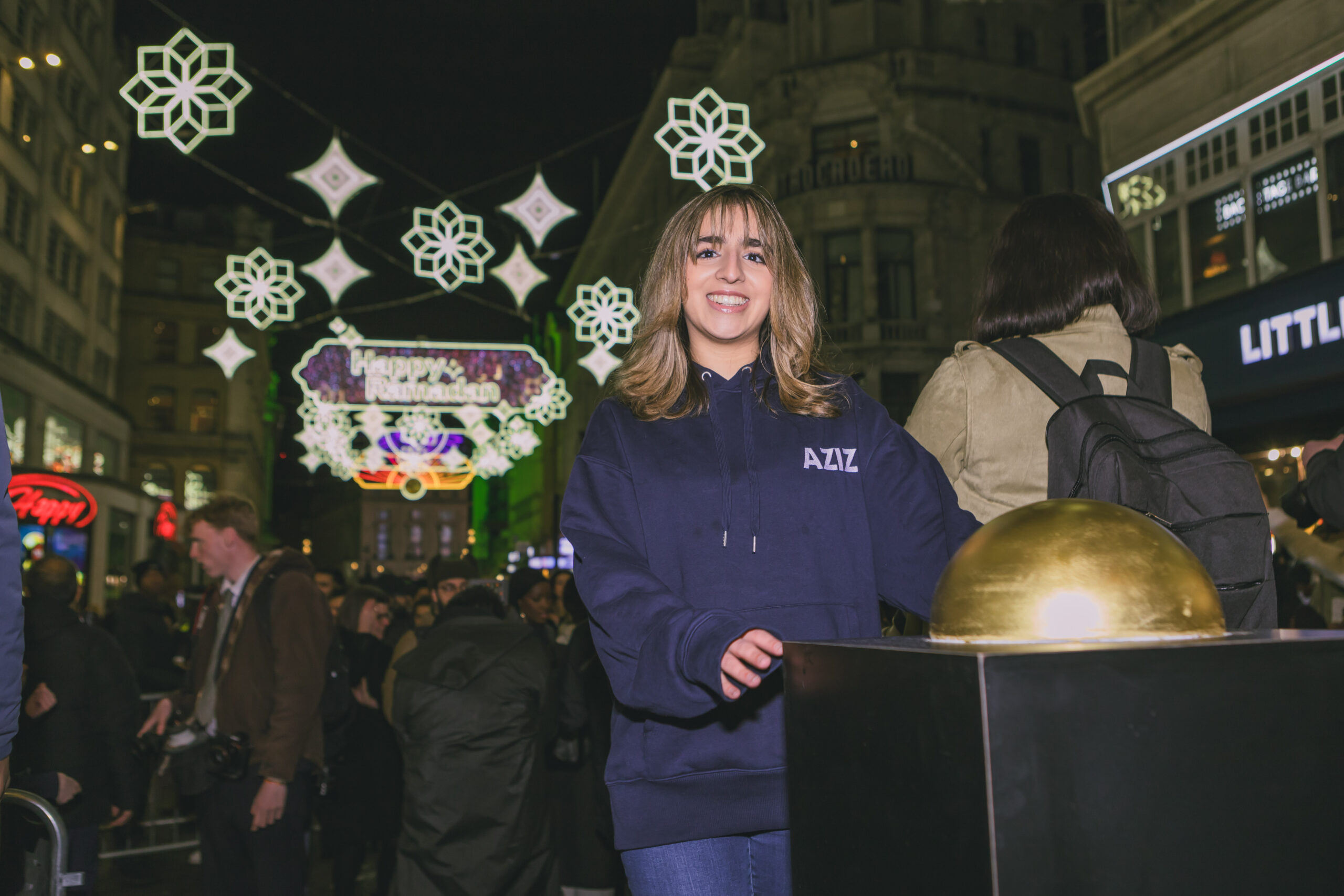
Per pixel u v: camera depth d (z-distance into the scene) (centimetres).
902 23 2264
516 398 2114
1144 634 94
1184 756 84
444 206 788
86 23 2627
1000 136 2272
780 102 2270
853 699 99
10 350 2148
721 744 153
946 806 84
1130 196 1120
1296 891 86
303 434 2152
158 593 882
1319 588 749
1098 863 81
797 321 176
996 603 98
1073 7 2364
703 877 155
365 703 584
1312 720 89
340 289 888
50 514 1462
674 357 174
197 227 4434
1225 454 163
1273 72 923
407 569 8462
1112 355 187
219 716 389
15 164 2239
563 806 513
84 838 429
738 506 162
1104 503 106
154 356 4241
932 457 175
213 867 388
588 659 471
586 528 159
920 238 2195
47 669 425
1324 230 872
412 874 404
